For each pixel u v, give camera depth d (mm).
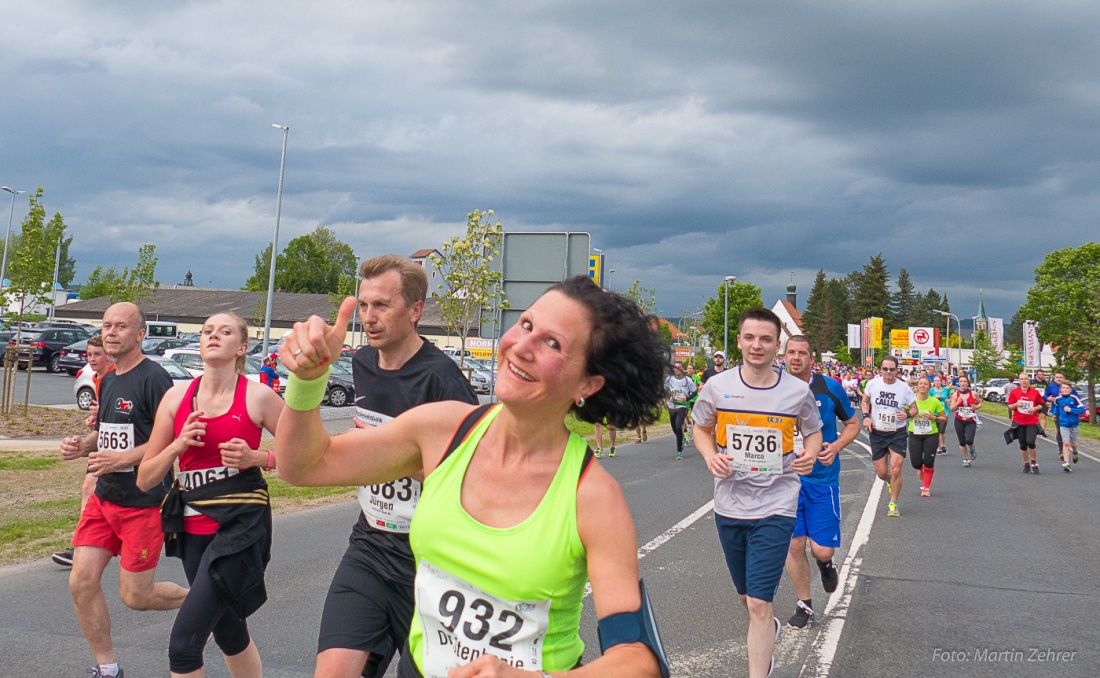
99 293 82750
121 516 4359
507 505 2012
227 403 3898
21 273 21297
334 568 7332
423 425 2225
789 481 4957
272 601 6273
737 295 78562
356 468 2215
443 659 2039
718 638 5723
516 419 2029
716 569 7684
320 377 2047
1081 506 12039
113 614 5914
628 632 1850
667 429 26953
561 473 2010
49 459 13125
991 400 70688
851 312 147375
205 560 3719
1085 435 33062
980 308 112000
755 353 4980
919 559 8328
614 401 2148
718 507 5102
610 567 1924
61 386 28422
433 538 2043
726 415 5031
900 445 10898
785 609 6551
